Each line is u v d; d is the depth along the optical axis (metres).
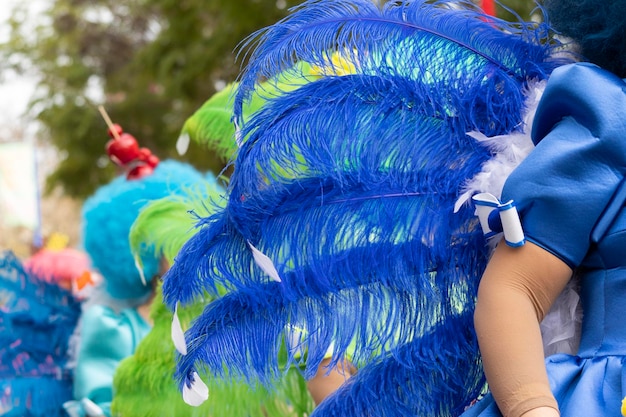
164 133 10.31
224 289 1.88
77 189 10.59
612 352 1.47
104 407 3.32
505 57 1.78
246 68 1.74
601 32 1.60
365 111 1.70
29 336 3.34
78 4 11.26
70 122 10.44
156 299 2.89
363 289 1.66
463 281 1.67
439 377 1.67
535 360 1.43
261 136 1.66
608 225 1.46
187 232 2.65
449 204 1.68
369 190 1.68
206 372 1.75
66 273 4.02
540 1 1.80
